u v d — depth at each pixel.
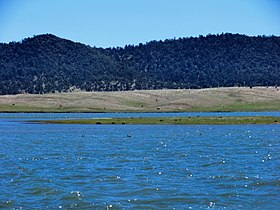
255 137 85.44
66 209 33.44
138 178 43.59
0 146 74.62
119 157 58.94
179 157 58.19
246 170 47.31
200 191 37.97
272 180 41.72
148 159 56.69
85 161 55.50
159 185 40.31
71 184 41.09
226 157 57.56
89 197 36.38
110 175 45.22
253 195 36.59
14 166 51.69
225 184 40.47
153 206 33.88
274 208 33.16
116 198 36.06
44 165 52.34
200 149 67.06
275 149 65.88
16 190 38.81
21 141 83.69
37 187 39.69
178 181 42.00
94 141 82.12
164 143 76.62
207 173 45.84
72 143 78.88
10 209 33.38
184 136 89.69
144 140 82.62
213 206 33.72
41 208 33.62
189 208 33.31
